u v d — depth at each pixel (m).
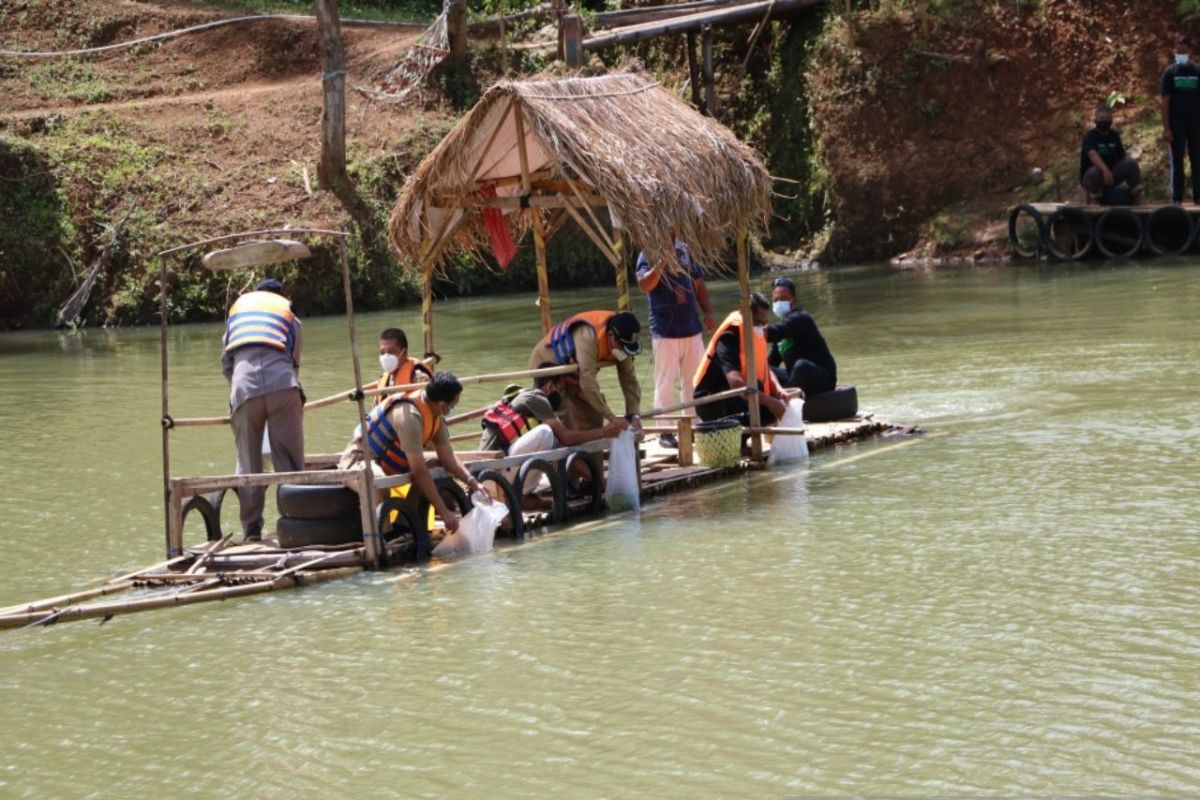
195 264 37.44
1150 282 30.55
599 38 40.38
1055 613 10.31
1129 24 40.38
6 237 38.19
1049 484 14.12
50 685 10.02
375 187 39.81
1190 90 35.09
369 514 12.49
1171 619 10.07
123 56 46.53
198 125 41.97
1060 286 31.17
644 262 16.56
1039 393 19.05
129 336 34.78
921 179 40.69
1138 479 14.07
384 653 10.30
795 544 12.59
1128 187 35.88
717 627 10.45
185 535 14.24
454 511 13.31
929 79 41.16
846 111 41.69
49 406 22.97
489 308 36.09
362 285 38.12
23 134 41.16
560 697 9.27
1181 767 7.82
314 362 27.17
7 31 46.94
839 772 7.97
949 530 12.70
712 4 42.94
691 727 8.67
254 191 39.50
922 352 23.48
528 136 15.14
